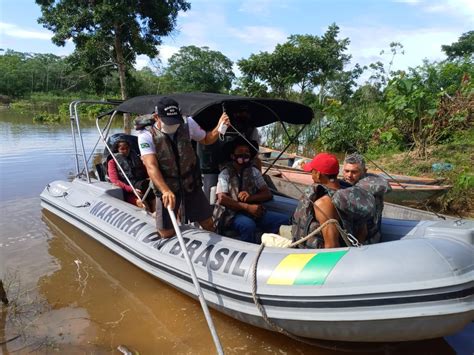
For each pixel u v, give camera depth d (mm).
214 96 4180
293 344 3135
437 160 8984
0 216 5910
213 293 3270
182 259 3568
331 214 3012
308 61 22484
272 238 3352
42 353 2949
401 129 10852
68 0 14898
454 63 11539
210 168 4762
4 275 4156
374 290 2590
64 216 5629
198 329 3309
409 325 2561
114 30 15398
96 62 16312
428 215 4613
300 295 2795
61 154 10906
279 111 4613
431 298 2494
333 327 2752
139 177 5406
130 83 17562
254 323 3139
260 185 4094
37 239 5113
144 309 3592
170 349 3039
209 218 3859
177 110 3383
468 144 9555
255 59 22328
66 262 4504
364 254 2740
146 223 4293
